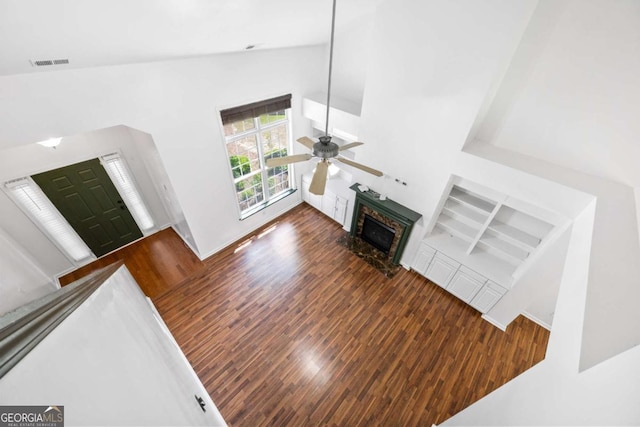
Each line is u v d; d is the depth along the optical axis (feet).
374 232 16.26
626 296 4.82
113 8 5.72
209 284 14.35
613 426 2.72
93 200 13.76
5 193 11.10
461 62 9.29
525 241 11.64
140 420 2.48
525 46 9.12
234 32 9.14
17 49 6.05
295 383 10.74
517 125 10.46
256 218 17.52
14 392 1.33
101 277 3.38
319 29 12.14
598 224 6.88
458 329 12.86
